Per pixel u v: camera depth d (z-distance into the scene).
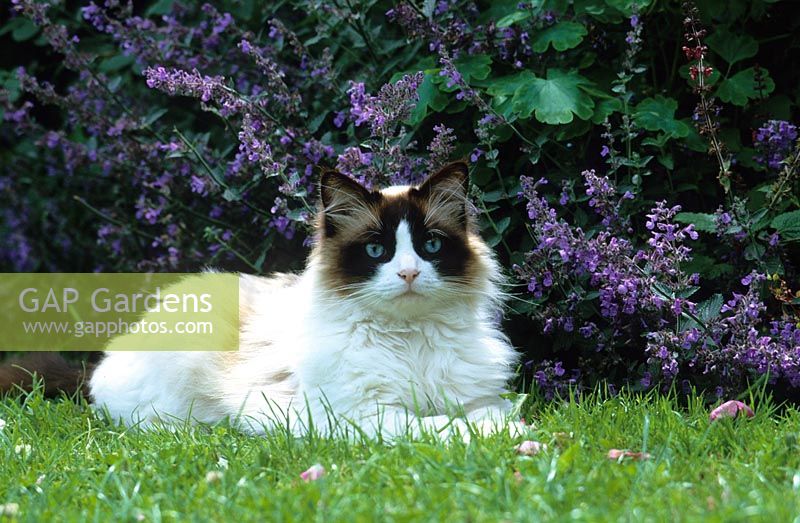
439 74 6.47
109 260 9.32
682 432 4.68
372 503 3.81
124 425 5.86
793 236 5.91
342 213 5.51
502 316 6.34
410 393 5.36
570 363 6.57
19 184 9.80
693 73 6.11
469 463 4.15
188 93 6.62
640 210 6.38
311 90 7.52
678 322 5.77
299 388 5.51
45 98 8.08
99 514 3.89
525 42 6.68
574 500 3.77
